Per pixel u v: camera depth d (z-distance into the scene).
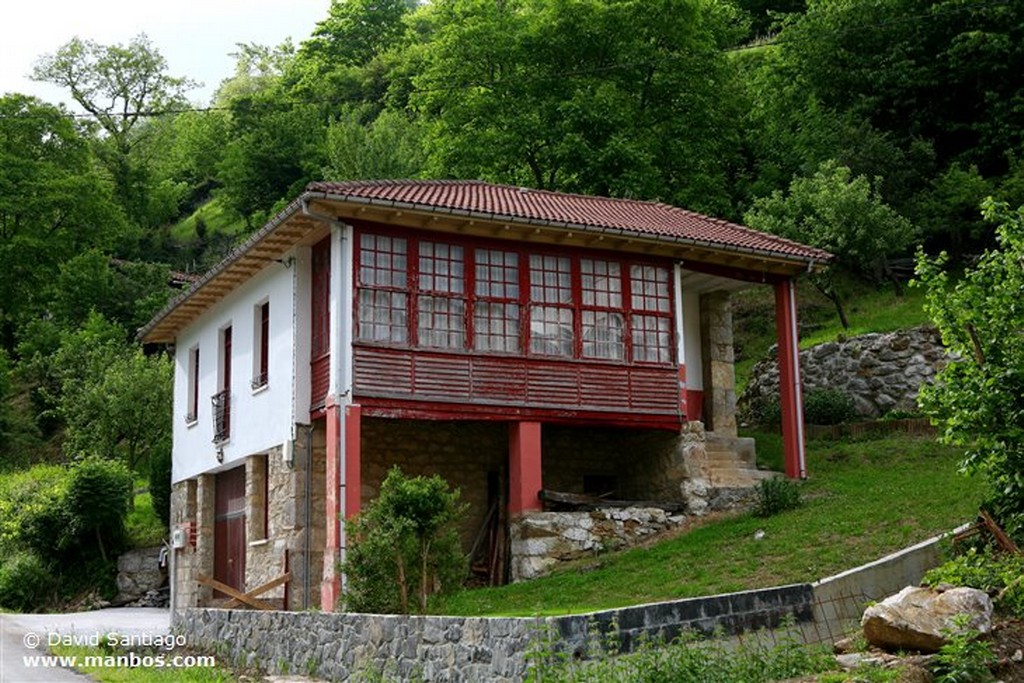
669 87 32.88
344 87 64.69
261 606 17.20
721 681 8.50
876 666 8.38
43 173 44.31
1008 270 11.27
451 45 32.50
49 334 40.94
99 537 25.53
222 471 21.80
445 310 17.67
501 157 31.30
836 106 34.47
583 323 18.83
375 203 16.52
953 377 11.23
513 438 18.03
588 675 8.51
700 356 22.42
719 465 20.31
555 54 32.28
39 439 36.78
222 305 21.55
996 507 11.20
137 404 30.50
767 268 20.69
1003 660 8.37
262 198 56.38
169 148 67.81
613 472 20.81
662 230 19.19
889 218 26.94
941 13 30.89
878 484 18.45
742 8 47.53
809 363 25.06
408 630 10.82
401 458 18.92
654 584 14.76
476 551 19.00
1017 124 31.36
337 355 16.66
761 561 14.84
